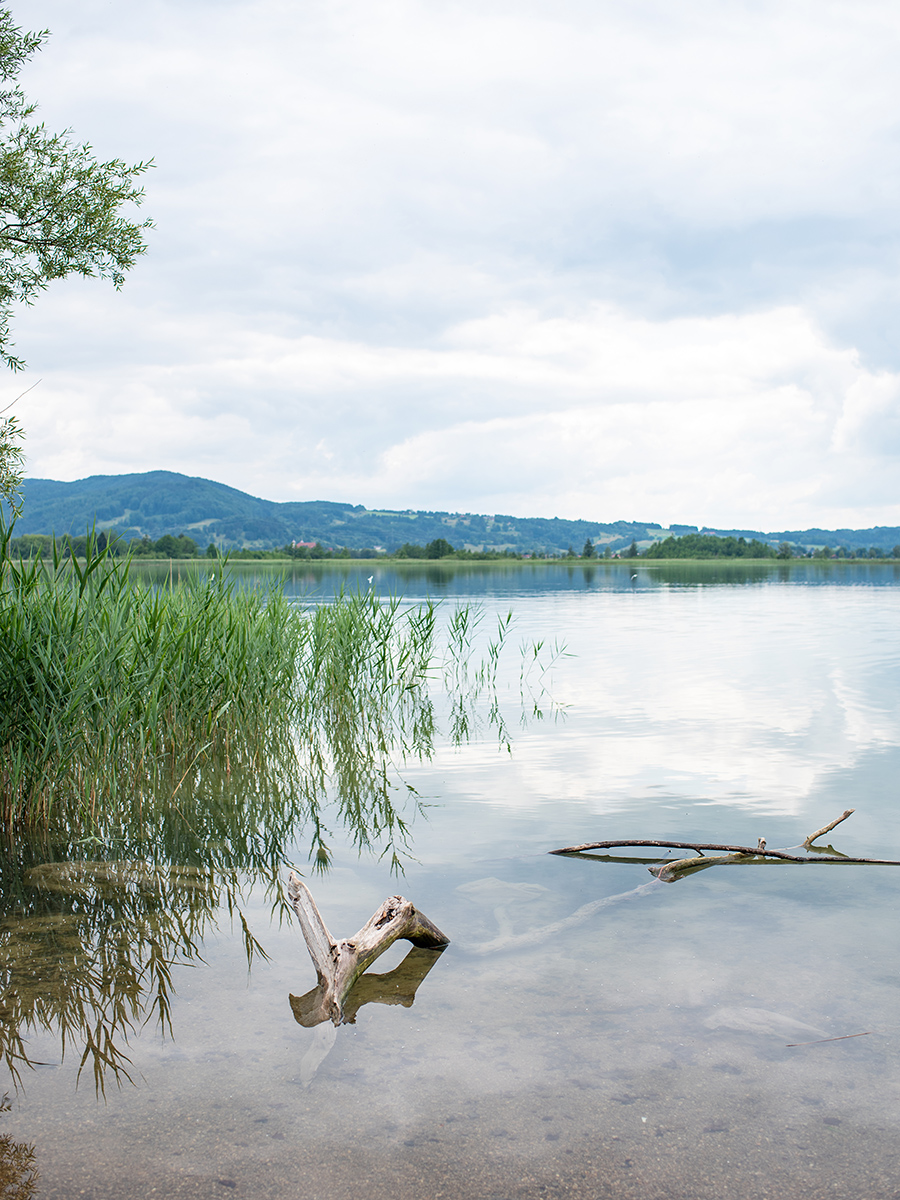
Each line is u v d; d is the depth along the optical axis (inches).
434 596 1400.1
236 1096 118.4
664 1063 125.3
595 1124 111.4
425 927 167.3
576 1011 140.9
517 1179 100.7
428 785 301.9
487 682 542.0
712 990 147.0
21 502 416.2
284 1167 103.0
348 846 235.5
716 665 605.0
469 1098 117.3
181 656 325.1
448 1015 140.6
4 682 255.0
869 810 261.7
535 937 171.5
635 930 173.9
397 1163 103.7
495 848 230.2
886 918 179.0
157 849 237.3
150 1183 100.0
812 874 207.6
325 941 155.1
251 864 222.2
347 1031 135.8
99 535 304.7
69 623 275.7
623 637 789.2
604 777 306.5
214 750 343.0
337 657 469.7
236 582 430.0
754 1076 121.9
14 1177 100.9
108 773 283.6
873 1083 120.0
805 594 1541.6
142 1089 120.6
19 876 215.0
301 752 364.2
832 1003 142.1
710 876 207.3
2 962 163.6
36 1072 125.0
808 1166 102.9
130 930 179.0
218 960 164.6
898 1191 98.6
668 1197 97.7
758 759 330.3
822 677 547.8
